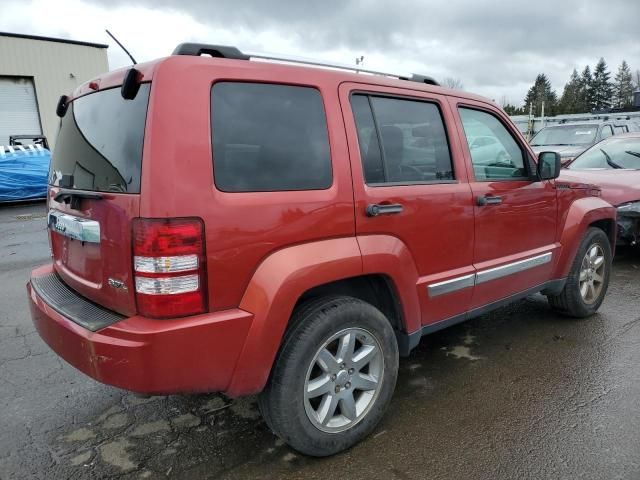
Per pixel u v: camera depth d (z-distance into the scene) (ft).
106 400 10.55
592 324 14.42
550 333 13.79
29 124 69.97
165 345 6.79
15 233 29.25
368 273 8.57
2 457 8.64
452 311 10.65
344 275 8.21
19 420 9.78
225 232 7.06
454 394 10.66
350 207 8.39
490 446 8.85
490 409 10.05
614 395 10.45
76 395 10.73
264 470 8.34
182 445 9.02
